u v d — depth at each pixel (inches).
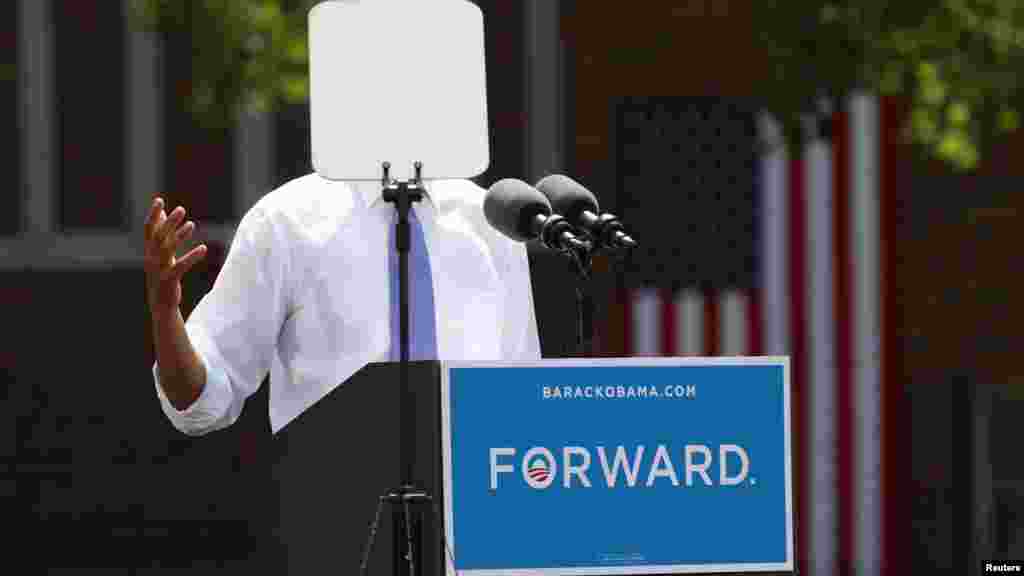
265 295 679.1
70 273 2336.4
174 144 2354.8
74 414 2297.0
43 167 2357.3
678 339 2044.8
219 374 657.6
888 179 2089.1
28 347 2313.0
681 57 2217.0
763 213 2064.5
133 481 2269.9
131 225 2351.1
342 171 651.5
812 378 2097.7
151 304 620.4
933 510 2186.3
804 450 2119.8
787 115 1712.6
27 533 2265.0
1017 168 2239.2
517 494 570.6
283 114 2345.0
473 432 569.3
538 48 2321.6
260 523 2241.6
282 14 1667.1
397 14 652.7
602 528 575.8
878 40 1640.0
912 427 2187.5
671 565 580.1
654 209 2059.5
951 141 1701.5
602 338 2031.3
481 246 701.3
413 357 681.6
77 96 2365.9
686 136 2078.0
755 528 585.9
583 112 2266.2
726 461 585.0
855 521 2132.1
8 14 2367.1
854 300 2089.1
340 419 605.3
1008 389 2237.9
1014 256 2250.2
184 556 2253.9
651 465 580.1
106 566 2253.9
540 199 645.3
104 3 2368.4
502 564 568.4
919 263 2202.3
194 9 1646.2
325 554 613.6
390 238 687.1
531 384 573.0
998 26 1647.4
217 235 2336.4
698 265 2050.9
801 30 1646.2
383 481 585.3
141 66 2359.7
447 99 654.5
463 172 655.8
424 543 568.7
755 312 2066.9
